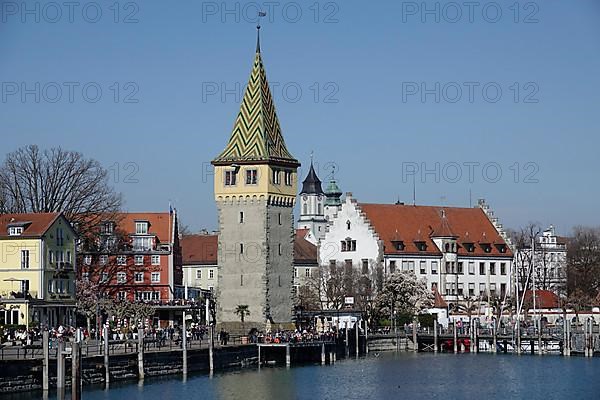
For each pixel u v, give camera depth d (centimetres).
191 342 16388
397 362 18775
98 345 14612
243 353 17088
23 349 13188
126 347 14775
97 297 19150
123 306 19238
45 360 12738
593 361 18838
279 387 14838
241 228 19638
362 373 16838
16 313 17025
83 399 12650
